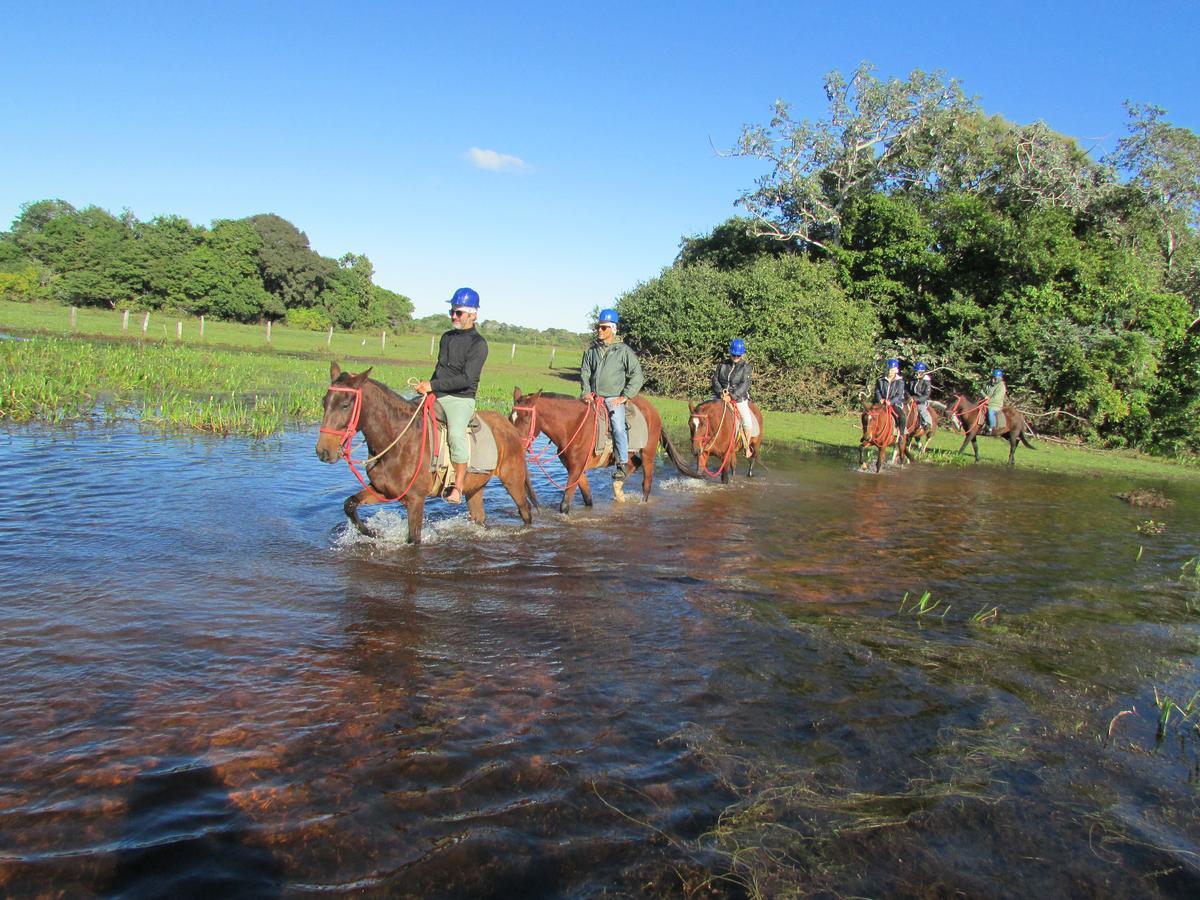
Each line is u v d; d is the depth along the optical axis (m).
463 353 7.29
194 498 8.43
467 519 8.62
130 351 23.53
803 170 31.53
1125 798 3.74
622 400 9.59
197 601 5.54
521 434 8.65
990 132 31.41
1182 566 8.81
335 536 7.46
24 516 7.33
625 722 4.19
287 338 43.88
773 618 6.01
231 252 59.62
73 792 3.25
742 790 3.59
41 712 3.88
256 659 4.68
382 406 6.76
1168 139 27.27
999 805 3.59
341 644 5.00
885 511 10.98
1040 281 25.56
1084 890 3.04
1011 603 6.89
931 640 5.74
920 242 27.95
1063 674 5.25
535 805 3.37
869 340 26.91
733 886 2.94
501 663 4.89
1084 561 8.75
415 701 4.28
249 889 2.77
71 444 10.93
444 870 2.93
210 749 3.65
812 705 4.53
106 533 6.98
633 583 6.69
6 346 21.19
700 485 12.16
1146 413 24.27
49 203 71.62
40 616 5.07
